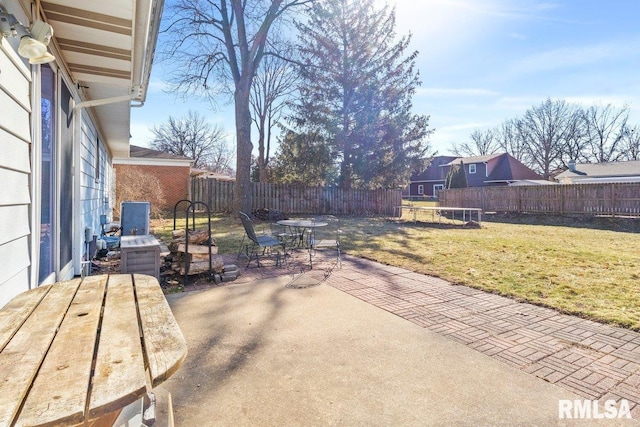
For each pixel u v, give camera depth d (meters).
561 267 5.46
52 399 0.89
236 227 10.47
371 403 1.97
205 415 1.86
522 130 39.00
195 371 2.30
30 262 2.46
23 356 1.12
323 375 2.27
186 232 4.48
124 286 2.04
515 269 5.34
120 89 5.04
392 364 2.43
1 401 0.87
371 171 16.64
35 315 1.52
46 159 3.35
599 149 35.12
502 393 2.08
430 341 2.81
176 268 4.61
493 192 16.58
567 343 2.79
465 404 1.97
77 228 4.51
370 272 5.21
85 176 5.52
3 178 1.98
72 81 4.30
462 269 5.36
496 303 3.79
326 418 1.84
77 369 1.05
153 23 3.21
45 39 2.10
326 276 4.95
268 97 24.34
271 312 3.44
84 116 5.29
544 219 14.04
